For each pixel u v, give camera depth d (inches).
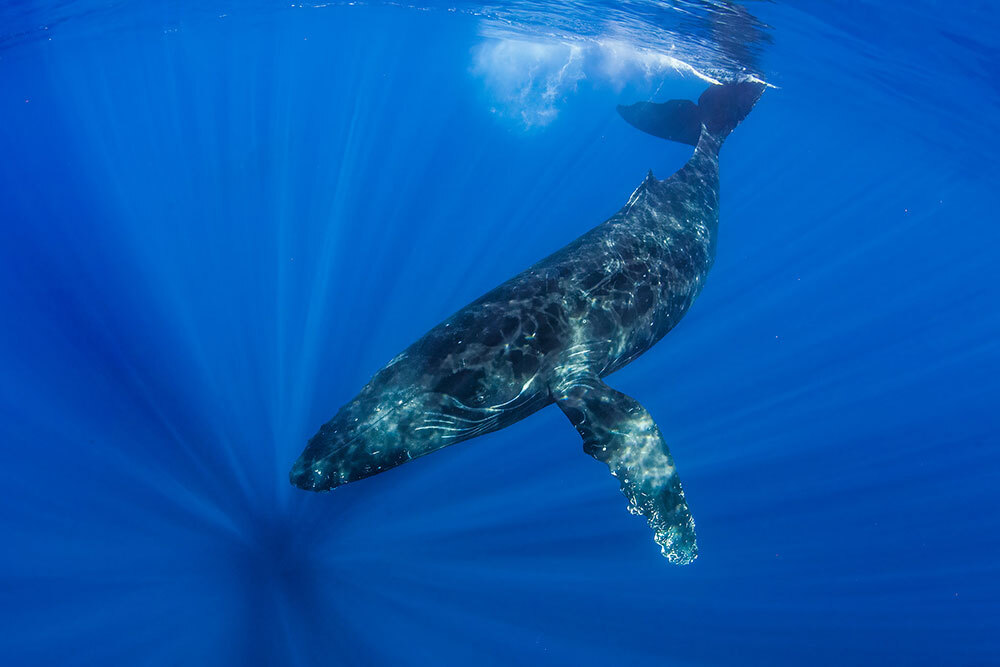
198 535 304.2
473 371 262.7
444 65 687.1
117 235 465.4
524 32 563.8
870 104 542.0
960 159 612.7
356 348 394.9
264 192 518.3
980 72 368.2
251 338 395.2
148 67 679.7
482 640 296.8
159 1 508.1
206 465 330.6
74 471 321.4
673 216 351.9
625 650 306.2
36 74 618.5
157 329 394.9
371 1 560.4
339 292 429.7
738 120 464.8
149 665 264.8
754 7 360.8
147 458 330.6
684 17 406.3
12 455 325.1
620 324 293.3
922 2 305.1
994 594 355.6
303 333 401.1
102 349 380.2
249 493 321.1
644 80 576.4
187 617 280.7
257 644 276.2
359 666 278.4
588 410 266.8
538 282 287.0
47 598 280.1
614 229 320.8
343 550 310.3
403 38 674.8
